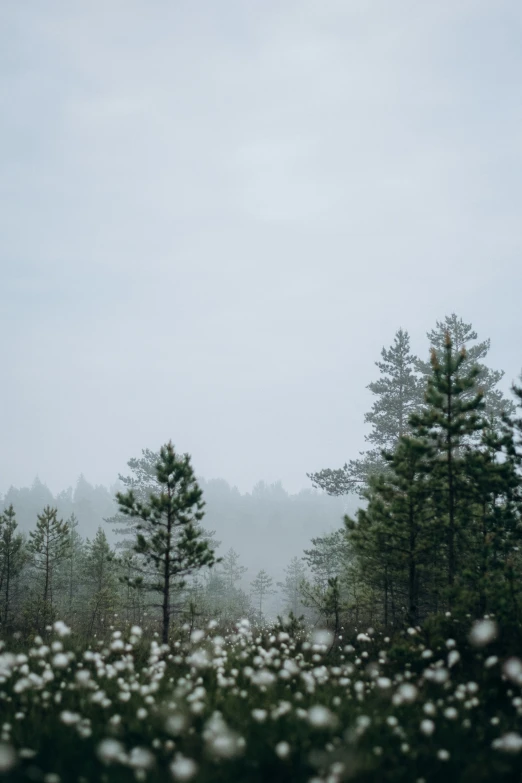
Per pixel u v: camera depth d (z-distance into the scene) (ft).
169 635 53.57
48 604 81.20
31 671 31.78
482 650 32.81
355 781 18.26
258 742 20.49
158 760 19.83
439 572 52.65
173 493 50.98
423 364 109.19
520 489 46.26
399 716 24.45
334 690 28.35
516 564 49.26
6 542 91.91
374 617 63.72
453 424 46.91
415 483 48.11
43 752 20.06
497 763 19.26
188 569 50.06
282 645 38.17
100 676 30.35
